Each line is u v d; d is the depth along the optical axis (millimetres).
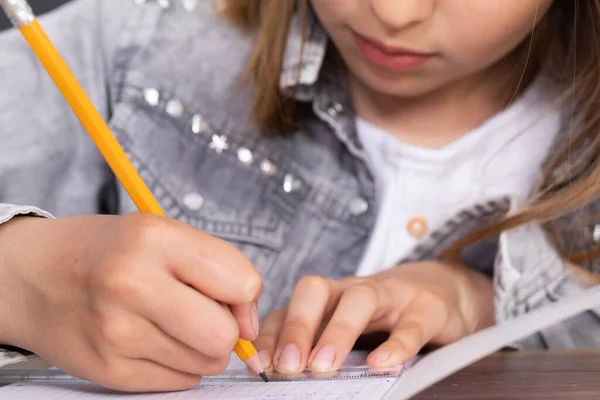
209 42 1052
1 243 546
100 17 1051
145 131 995
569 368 627
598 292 633
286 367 551
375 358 566
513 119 996
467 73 832
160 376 484
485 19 757
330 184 1008
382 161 1005
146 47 1036
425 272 857
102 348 471
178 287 459
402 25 729
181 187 988
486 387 536
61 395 490
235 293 463
